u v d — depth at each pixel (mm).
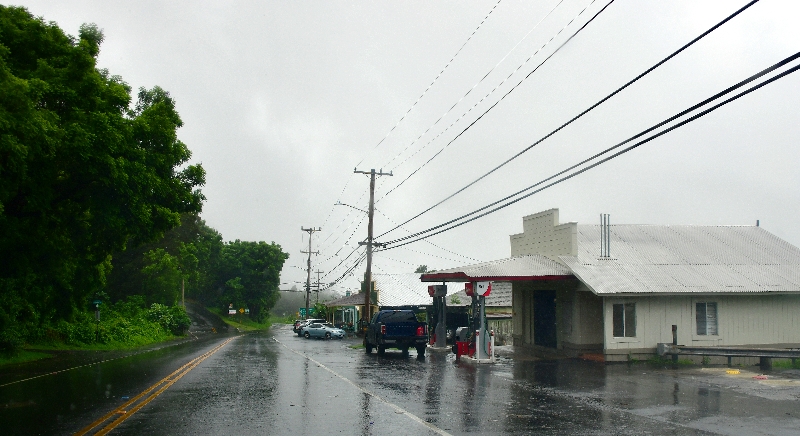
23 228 19500
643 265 24953
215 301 106688
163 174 22375
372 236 37656
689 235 29062
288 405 12617
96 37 21500
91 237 22578
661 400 13406
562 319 25719
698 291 22797
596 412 11820
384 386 15898
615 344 22672
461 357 24344
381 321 27609
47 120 16203
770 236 29906
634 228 29344
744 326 24016
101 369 21219
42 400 13297
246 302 106125
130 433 9711
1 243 19000
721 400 13422
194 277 77938
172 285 68500
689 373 18953
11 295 25344
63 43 19266
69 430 9945
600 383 16500
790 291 23719
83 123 17906
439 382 16797
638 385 16062
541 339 27703
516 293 30156
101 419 10914
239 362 23859
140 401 13109
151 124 21812
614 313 23062
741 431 9992
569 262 24672
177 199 23484
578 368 20531
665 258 26000
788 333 24453
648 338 23062
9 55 17859
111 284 67625
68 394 14297
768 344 24156
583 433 9797
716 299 23859
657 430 10055
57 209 20781
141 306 65812
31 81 15953
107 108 19828
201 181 24578
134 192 19844
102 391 14844
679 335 23375
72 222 21875
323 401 13211
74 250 23094
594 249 26438
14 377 18422
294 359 25422
